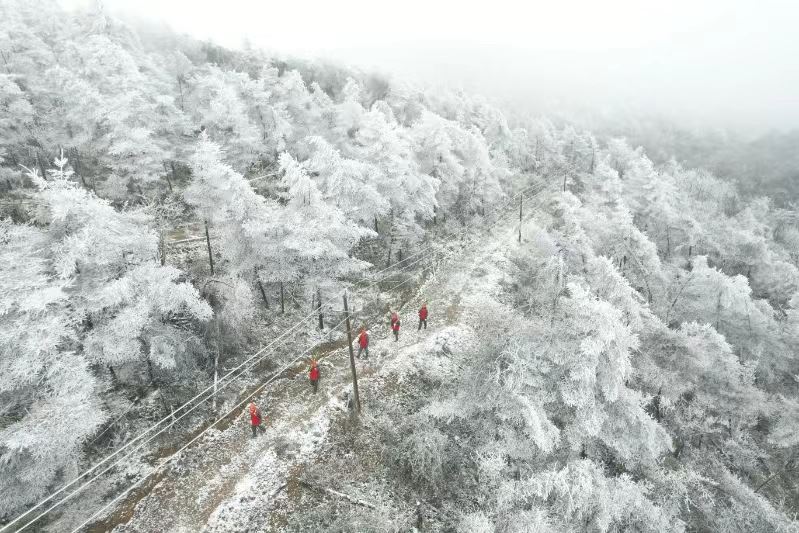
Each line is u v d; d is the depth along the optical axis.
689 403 25.12
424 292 29.45
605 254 33.72
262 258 21.61
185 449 16.86
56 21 41.88
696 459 23.11
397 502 17.08
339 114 37.81
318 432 18.27
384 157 28.44
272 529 15.19
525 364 16.98
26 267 14.36
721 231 47.00
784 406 25.62
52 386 14.12
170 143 32.25
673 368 24.61
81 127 30.61
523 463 17.84
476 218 40.34
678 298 32.53
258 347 21.83
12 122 29.34
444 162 35.06
